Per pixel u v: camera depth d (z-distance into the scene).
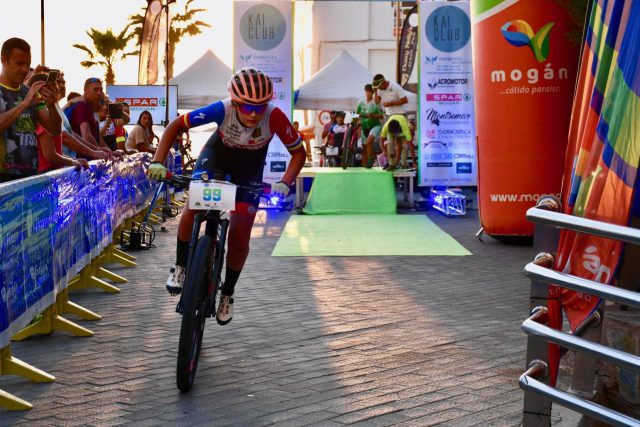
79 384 4.41
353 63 21.70
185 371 4.17
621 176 2.81
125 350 5.10
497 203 10.06
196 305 4.19
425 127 14.54
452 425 3.80
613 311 3.36
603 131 2.93
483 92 10.12
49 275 5.19
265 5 14.79
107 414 3.94
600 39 3.09
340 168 15.67
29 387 4.36
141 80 17.02
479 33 10.09
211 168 4.70
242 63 14.91
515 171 9.94
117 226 8.58
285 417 3.90
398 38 25.59
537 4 9.66
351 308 6.34
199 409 4.01
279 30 14.84
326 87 21.17
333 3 31.22
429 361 4.85
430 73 14.46
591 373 3.82
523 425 2.96
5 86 5.35
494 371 4.64
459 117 14.55
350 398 4.18
